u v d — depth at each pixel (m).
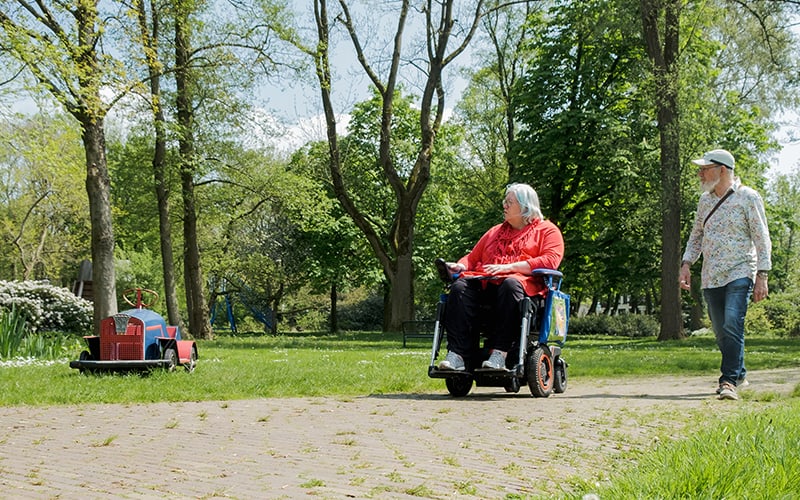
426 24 30.66
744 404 6.34
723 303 7.19
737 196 7.16
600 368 11.72
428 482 3.50
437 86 31.39
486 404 6.55
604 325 47.72
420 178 31.11
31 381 9.30
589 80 31.48
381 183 43.94
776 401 6.48
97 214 20.42
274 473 3.74
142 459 4.20
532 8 35.25
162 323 11.20
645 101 26.20
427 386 8.67
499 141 44.97
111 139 45.25
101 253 20.45
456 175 45.25
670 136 25.20
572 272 33.78
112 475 3.78
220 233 42.94
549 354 7.40
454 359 7.15
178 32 25.36
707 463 3.06
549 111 31.91
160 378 9.55
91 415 6.34
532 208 7.60
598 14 27.08
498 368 6.92
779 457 3.22
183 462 4.08
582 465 3.88
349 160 37.78
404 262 31.47
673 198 25.78
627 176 29.59
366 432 5.00
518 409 6.12
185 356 11.21
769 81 25.45
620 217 33.16
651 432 4.88
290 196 30.14
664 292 26.45
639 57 31.00
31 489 3.47
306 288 55.81
